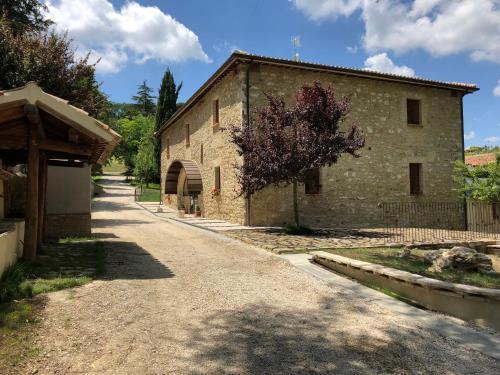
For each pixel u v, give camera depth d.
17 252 6.86
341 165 15.22
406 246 9.57
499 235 12.43
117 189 40.47
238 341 3.90
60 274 6.15
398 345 3.88
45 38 15.18
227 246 9.74
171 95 35.75
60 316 4.37
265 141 11.69
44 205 9.90
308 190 14.89
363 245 9.59
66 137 8.05
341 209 15.09
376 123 15.87
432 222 16.66
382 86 16.08
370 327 4.35
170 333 4.06
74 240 10.45
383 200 15.79
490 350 3.77
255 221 13.87
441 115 17.30
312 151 11.26
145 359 3.44
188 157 21.14
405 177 16.31
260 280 6.36
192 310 4.82
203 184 18.44
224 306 5.00
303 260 7.80
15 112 6.54
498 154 16.17
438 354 3.68
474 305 4.57
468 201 17.30
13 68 13.92
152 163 37.66
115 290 5.54
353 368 3.38
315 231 12.87
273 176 11.53
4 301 4.71
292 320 4.54
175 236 11.77
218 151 16.28
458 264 6.62
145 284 5.95
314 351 3.71
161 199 28.70
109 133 6.91
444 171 17.16
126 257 8.15
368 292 5.72
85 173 11.95
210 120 17.34
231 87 14.73
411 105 17.11
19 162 9.46
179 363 3.39
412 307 5.07
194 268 7.21
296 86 14.58
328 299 5.37
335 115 11.79
